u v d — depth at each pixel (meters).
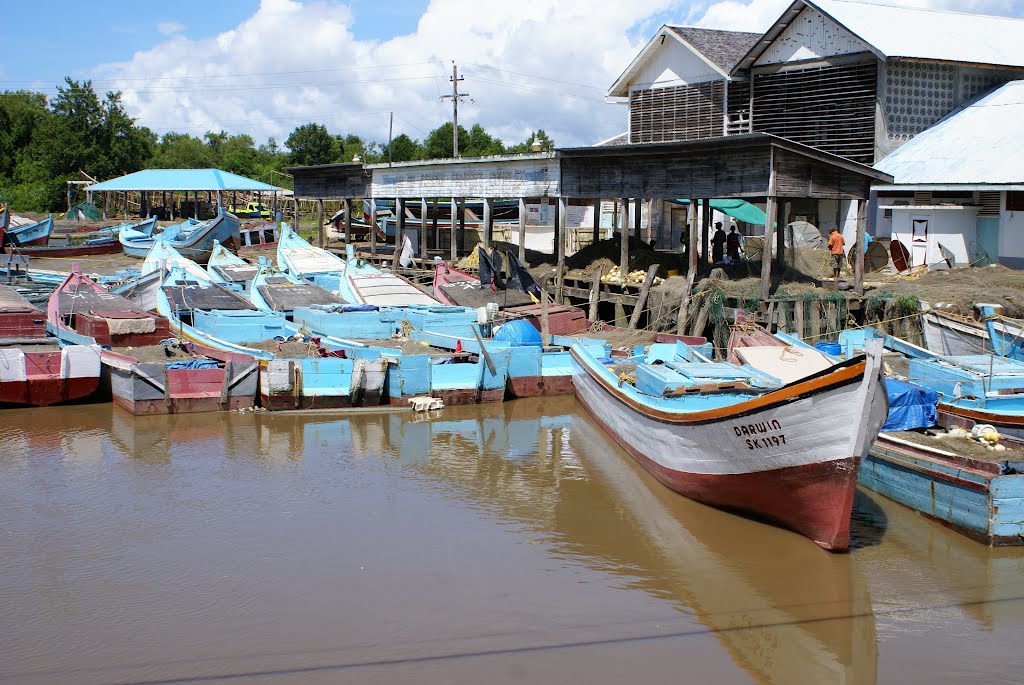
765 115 33.66
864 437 11.79
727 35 37.28
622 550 13.19
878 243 29.50
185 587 11.77
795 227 31.84
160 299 27.28
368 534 13.62
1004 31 34.62
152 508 14.55
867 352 11.23
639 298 26.19
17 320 22.94
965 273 25.64
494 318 24.81
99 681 9.63
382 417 20.47
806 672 9.96
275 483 15.87
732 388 15.81
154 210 71.56
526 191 32.25
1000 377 15.93
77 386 20.80
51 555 12.71
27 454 17.33
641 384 17.48
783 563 12.75
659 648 10.44
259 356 21.75
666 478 15.64
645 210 45.31
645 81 38.53
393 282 30.17
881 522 14.20
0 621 10.88
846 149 31.20
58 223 64.38
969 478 13.02
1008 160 26.45
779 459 12.80
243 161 89.69
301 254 37.38
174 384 20.19
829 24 31.28
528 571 12.43
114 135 78.75
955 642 10.63
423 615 11.11
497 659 10.13
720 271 25.11
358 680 9.68
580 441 18.97
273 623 10.87
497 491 15.69
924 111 30.94
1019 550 12.95
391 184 40.38
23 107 85.06
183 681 9.62
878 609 11.43
